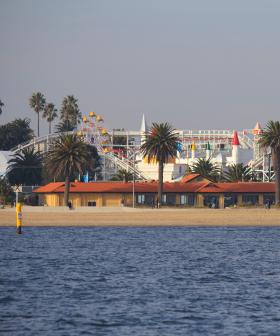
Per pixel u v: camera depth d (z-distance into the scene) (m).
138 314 133.12
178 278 174.12
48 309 137.00
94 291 155.25
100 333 120.62
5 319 129.38
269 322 127.44
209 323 126.81
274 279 173.00
